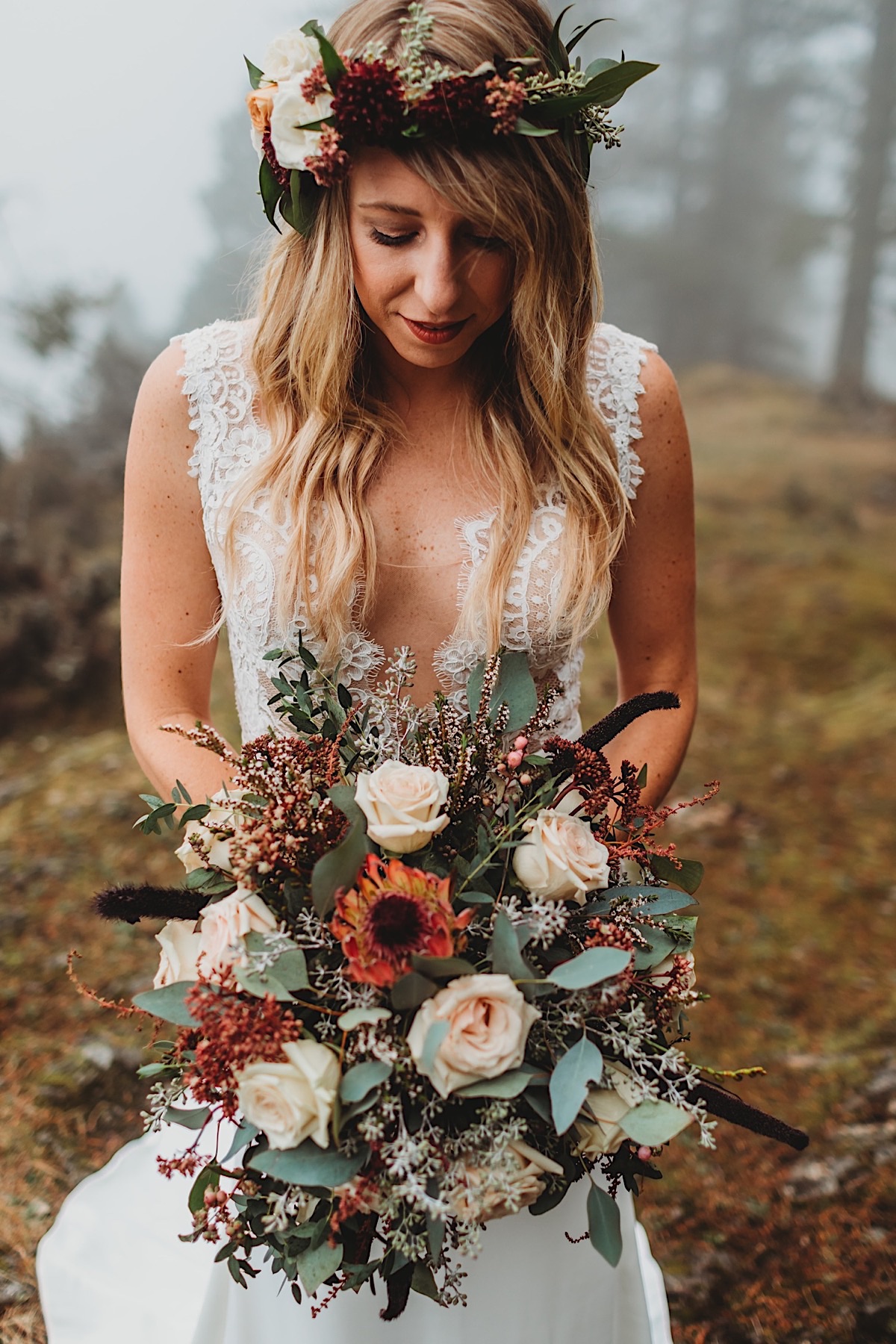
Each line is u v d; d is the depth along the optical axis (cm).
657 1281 216
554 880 126
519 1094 123
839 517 877
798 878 421
